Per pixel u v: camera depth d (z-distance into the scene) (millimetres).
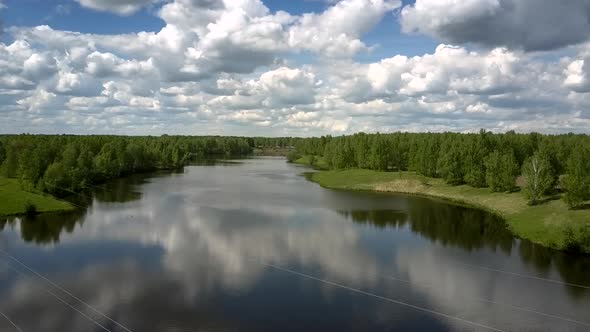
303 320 41844
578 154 92812
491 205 96688
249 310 43688
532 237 70312
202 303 45156
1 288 48969
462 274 54656
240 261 58344
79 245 65125
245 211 91562
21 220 81688
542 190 87938
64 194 110688
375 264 58062
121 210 91500
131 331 39469
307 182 143500
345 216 87812
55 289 48625
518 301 46875
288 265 57031
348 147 174750
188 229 75062
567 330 40938
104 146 160500
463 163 118688
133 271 54125
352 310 44125
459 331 40406
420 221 83875
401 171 150250
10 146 140125
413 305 45594
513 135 155125
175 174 166250
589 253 62188
